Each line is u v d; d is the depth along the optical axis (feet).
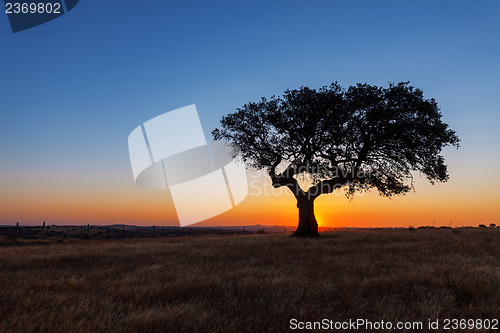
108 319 17.80
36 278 29.40
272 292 23.81
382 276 28.76
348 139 80.53
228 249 52.80
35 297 22.20
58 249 58.44
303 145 84.58
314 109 77.97
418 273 30.50
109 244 73.56
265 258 42.57
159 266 35.83
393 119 79.25
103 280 29.22
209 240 78.54
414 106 77.05
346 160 83.25
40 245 75.92
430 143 79.51
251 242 66.23
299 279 27.99
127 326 16.92
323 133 83.20
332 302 21.52
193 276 29.35
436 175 85.30
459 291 22.61
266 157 87.81
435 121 80.43
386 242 64.44
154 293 23.36
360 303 21.62
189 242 70.85
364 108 79.51
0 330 16.20
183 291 24.26
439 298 22.53
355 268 33.65
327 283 26.78
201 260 40.93
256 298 22.67
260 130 87.30
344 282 26.78
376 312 20.07
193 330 17.07
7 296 22.89
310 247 55.42
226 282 27.94
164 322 17.49
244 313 19.49
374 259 41.39
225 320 18.31
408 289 25.31
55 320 17.81
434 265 35.27
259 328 17.21
